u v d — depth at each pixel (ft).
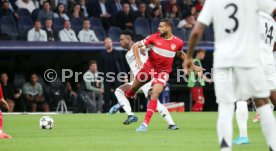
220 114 69.00
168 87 189.88
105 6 221.46
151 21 216.95
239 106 95.55
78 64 202.18
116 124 134.82
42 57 200.03
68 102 192.44
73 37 200.23
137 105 195.72
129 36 128.26
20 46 188.14
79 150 86.38
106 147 90.17
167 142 97.19
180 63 197.26
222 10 68.80
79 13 214.28
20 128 124.88
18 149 87.45
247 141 95.66
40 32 195.83
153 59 118.01
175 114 171.73
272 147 71.36
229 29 68.69
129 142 96.99
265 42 96.07
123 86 130.72
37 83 188.34
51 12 207.62
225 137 68.49
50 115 167.84
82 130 119.55
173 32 211.61
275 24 96.84
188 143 95.66
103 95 189.26
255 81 68.85
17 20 202.59
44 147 89.92
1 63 198.18
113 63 184.75
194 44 68.23
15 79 190.90
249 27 68.59
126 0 226.99
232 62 68.39
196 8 231.91
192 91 194.29
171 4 228.43
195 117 158.51
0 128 103.60
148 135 108.78
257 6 68.95
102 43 195.31
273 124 71.05
